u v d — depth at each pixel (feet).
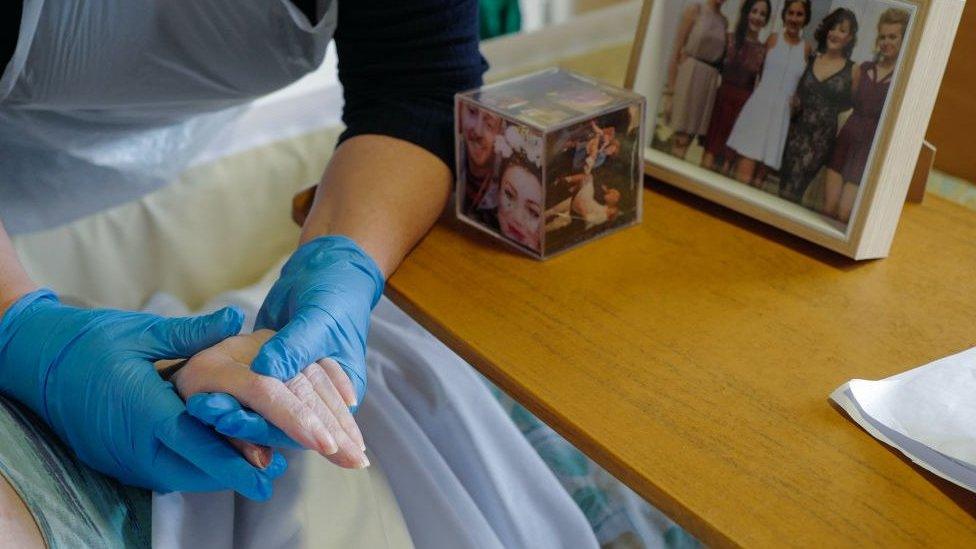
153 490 2.37
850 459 1.97
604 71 5.32
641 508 3.35
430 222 2.82
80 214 3.78
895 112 2.39
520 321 2.44
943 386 2.07
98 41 2.85
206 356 2.21
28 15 2.53
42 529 1.98
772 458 1.98
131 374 2.20
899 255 2.62
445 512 2.68
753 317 2.41
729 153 2.85
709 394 2.17
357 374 2.25
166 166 3.79
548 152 2.53
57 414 2.27
